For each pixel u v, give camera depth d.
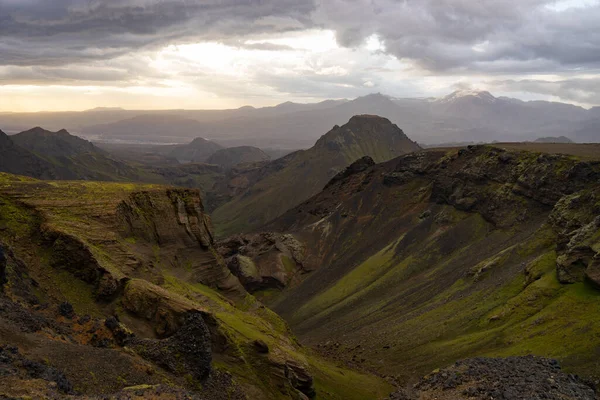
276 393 64.62
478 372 49.34
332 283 197.62
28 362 34.44
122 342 50.56
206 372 52.50
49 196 76.25
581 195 135.62
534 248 135.62
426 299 145.50
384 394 88.19
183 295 76.50
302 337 150.12
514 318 104.69
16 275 54.09
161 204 95.00
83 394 35.44
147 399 34.34
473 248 169.00
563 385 42.41
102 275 62.88
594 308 91.81
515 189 176.38
